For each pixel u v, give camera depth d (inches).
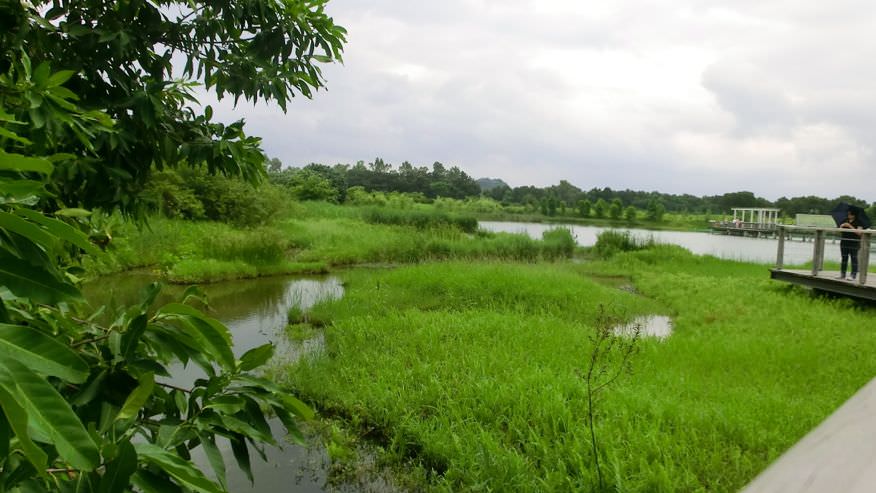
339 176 1982.0
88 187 78.3
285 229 829.8
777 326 305.1
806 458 17.9
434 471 150.9
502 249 715.4
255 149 88.0
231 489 148.8
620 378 196.9
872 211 1339.8
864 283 365.1
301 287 457.7
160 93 81.5
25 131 59.6
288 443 173.6
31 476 38.4
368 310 332.5
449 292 377.4
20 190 34.8
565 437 153.4
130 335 50.2
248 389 56.5
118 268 466.3
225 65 86.1
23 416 27.6
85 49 72.1
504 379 202.4
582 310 353.4
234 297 410.6
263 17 85.5
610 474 134.7
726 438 155.6
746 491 17.2
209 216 786.8
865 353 239.9
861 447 17.5
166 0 82.0
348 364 226.7
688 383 196.1
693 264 672.4
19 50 66.6
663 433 153.6
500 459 146.0
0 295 43.9
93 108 72.0
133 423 48.6
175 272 457.1
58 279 37.9
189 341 53.4
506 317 293.1
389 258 658.8
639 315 367.2
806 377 209.0
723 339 267.1
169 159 82.0
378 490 147.8
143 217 84.4
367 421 184.7
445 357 228.2
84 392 47.6
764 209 1705.2
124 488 35.9
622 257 707.4
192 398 54.4
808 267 621.0
